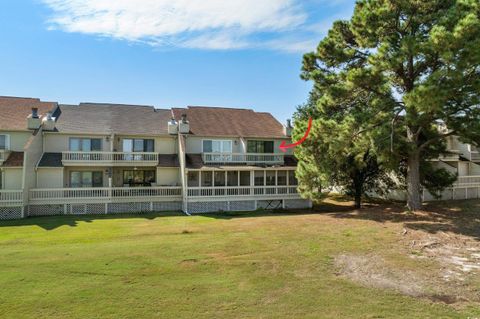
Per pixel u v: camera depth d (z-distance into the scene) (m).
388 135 18.91
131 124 29.75
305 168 22.59
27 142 24.58
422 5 17.89
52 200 23.86
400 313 7.80
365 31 19.17
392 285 9.61
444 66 16.12
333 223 18.91
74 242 14.51
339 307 8.12
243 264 11.42
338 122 20.30
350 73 18.31
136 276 10.14
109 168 27.89
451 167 30.78
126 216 23.39
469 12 15.37
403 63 17.92
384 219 19.30
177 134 29.28
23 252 12.64
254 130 31.77
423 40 17.22
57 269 10.66
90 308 7.96
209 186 28.38
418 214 20.03
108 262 11.45
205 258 12.07
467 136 18.44
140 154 27.64
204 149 29.39
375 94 19.84
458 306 8.20
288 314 7.74
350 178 26.08
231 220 21.25
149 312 7.79
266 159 29.92
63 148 26.73
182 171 26.84
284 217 22.34
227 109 35.38
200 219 21.97
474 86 15.62
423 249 13.36
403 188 26.59
